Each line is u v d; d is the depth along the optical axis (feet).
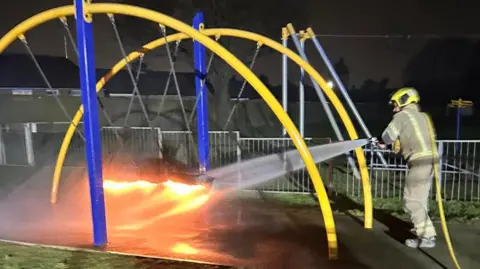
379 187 26.91
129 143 33.12
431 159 15.25
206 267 13.82
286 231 18.26
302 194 25.32
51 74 68.90
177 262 14.20
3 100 55.83
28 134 34.65
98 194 15.60
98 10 14.39
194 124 31.01
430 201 22.86
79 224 19.71
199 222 19.60
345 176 30.42
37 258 14.60
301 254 15.46
